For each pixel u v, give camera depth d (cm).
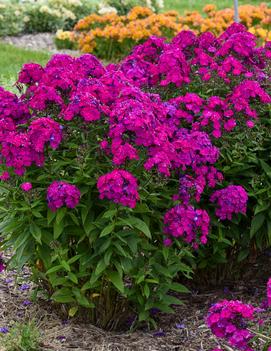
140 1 1761
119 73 441
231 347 426
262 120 470
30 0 1712
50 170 412
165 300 430
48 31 1647
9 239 430
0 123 410
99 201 409
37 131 389
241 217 479
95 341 433
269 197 458
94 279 406
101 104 412
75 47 1396
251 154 456
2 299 484
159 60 471
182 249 424
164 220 406
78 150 393
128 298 428
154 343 433
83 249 419
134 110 383
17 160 388
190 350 425
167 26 1266
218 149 438
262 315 456
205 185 448
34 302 478
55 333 439
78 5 1706
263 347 396
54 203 384
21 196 412
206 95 488
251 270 529
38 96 412
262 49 524
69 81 433
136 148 404
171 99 457
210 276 509
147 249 417
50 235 412
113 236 398
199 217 402
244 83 452
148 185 415
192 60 501
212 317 358
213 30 1261
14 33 1588
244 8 1323
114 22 1316
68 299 422
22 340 418
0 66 1121
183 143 414
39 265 452
